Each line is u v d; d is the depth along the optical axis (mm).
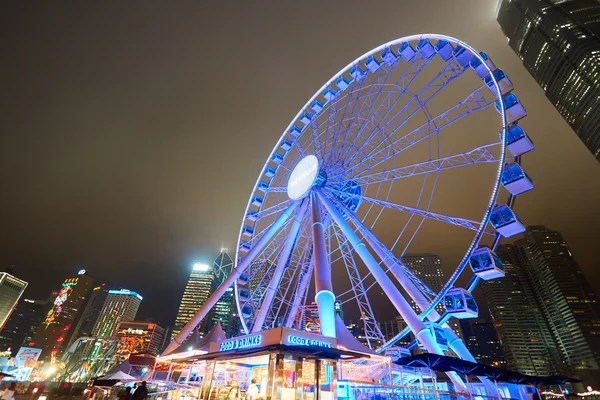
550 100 105688
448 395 21953
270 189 39656
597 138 90875
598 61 85750
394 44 33688
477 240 24859
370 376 27391
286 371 17766
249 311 34906
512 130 26016
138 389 17312
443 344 24188
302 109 40125
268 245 35531
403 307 24688
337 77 37594
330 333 21781
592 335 182250
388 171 29938
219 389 21984
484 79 29156
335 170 33531
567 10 96312
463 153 27031
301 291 32219
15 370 92438
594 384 162875
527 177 24500
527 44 107562
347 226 29438
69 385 43000
